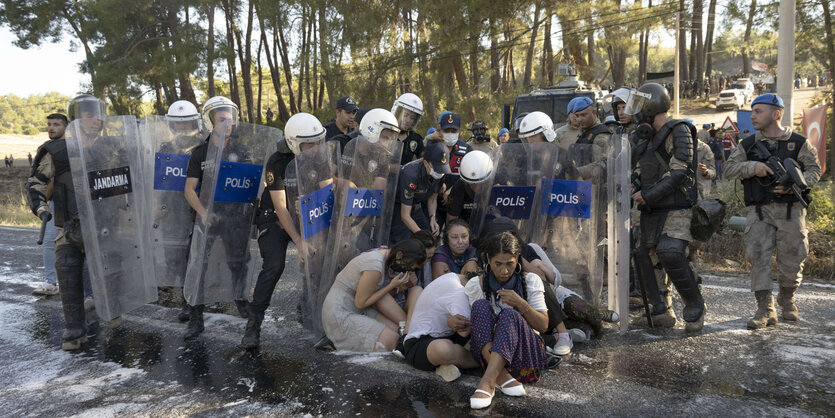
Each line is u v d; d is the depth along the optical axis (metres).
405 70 17.77
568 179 4.32
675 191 4.01
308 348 4.00
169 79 24.17
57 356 4.01
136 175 4.45
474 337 3.23
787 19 8.01
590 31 19.91
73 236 4.14
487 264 3.38
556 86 10.45
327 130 5.23
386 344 3.86
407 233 4.52
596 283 4.31
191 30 25.45
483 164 4.22
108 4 24.98
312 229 3.99
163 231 4.73
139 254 4.46
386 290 3.89
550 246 4.37
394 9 18.41
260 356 3.84
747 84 34.81
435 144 4.39
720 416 2.81
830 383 3.17
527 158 4.32
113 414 3.03
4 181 29.73
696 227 4.00
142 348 4.11
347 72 18.88
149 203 4.69
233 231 4.38
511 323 3.11
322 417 2.90
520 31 19.53
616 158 4.02
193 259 4.27
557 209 4.33
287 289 5.87
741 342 3.87
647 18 20.47
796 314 4.34
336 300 3.96
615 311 4.21
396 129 4.19
